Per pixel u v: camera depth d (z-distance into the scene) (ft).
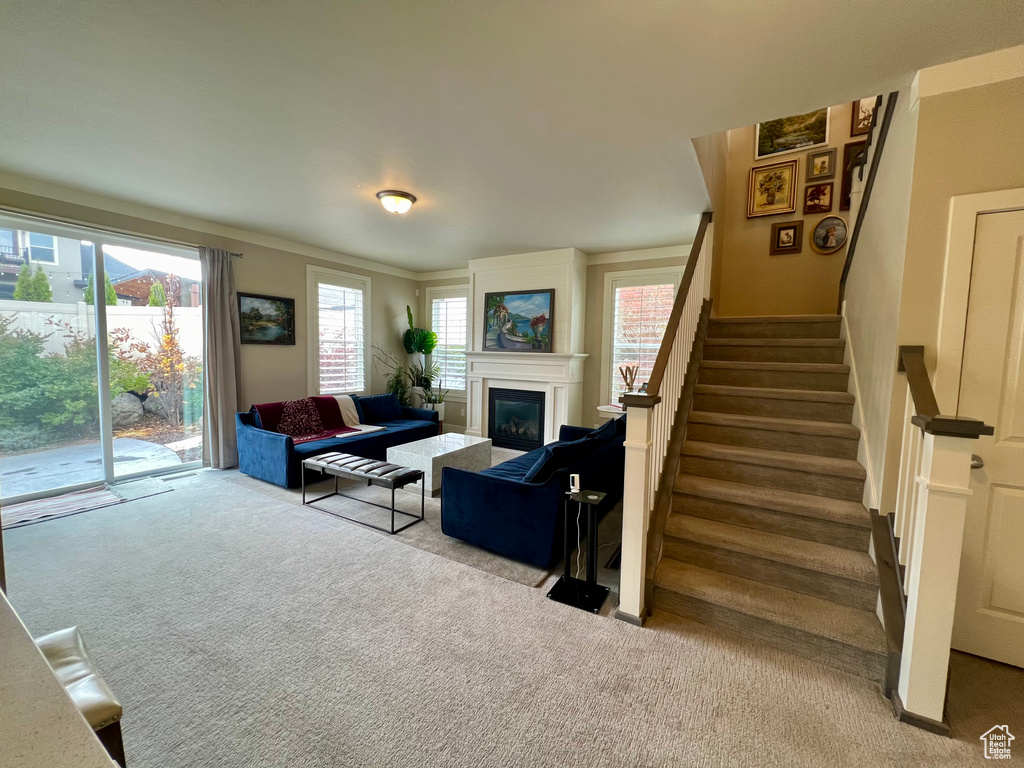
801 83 6.67
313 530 10.41
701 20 5.33
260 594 7.67
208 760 4.54
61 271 12.07
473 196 11.92
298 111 7.70
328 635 6.60
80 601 7.36
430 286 23.80
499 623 6.97
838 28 5.41
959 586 6.42
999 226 5.87
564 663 6.09
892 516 6.72
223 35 5.77
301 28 5.61
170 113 7.81
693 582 7.37
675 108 7.44
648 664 6.09
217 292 14.82
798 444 8.85
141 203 12.87
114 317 13.19
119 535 9.93
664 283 17.63
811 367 10.11
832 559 6.95
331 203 12.72
